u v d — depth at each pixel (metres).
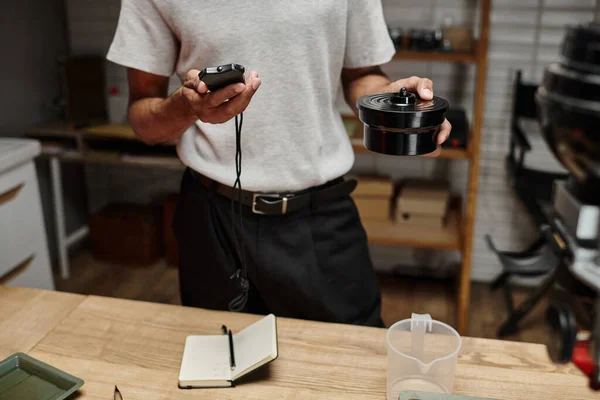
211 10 1.28
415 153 0.91
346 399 1.02
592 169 0.46
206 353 1.13
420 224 2.86
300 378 1.07
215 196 1.44
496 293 3.13
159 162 2.93
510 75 2.92
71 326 1.24
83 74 3.15
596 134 0.42
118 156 2.98
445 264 3.28
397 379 1.00
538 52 2.87
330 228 1.46
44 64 3.17
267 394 1.03
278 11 1.27
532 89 2.64
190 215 1.48
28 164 1.99
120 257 3.36
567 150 0.46
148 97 1.44
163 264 3.37
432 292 3.14
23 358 1.11
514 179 2.67
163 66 1.40
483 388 1.04
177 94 1.17
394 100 0.92
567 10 2.78
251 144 1.36
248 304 1.51
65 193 3.39
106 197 3.57
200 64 1.35
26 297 1.35
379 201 2.90
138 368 1.10
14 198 1.93
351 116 3.02
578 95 0.42
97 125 3.12
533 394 1.03
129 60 1.36
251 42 1.29
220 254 1.46
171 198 3.27
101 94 3.28
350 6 1.33
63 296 1.35
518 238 3.16
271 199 1.40
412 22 2.96
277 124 1.34
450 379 0.99
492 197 3.12
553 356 0.56
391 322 2.85
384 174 3.19
